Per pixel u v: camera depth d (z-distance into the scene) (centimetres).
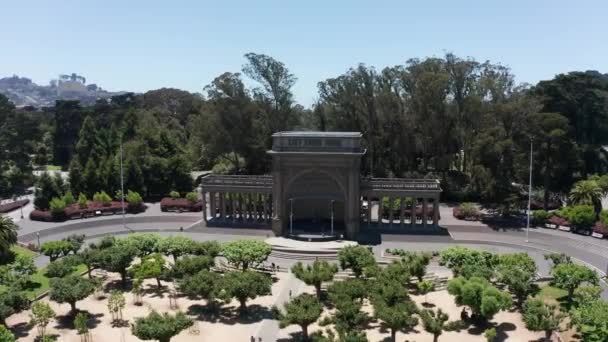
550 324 5078
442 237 9225
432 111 12156
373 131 12900
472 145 11794
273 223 9412
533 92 13462
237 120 12962
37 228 10194
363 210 11050
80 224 10512
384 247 8594
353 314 5103
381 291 5488
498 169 10569
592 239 9062
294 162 9212
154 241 7462
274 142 9312
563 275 6003
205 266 6606
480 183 10912
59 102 19625
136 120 15762
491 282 6775
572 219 9431
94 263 6894
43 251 7600
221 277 6109
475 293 5534
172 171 12800
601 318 4728
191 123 15938
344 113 13050
